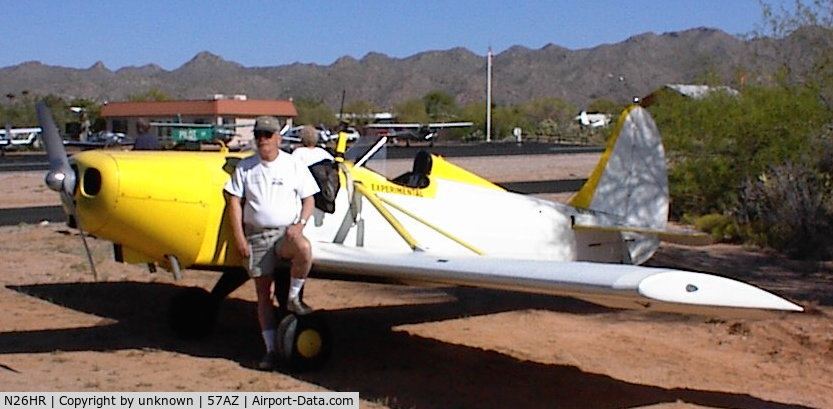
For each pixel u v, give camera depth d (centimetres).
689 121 1577
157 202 603
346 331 739
